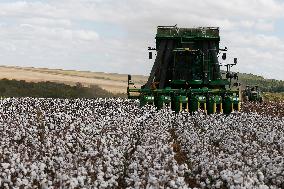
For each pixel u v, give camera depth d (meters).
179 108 26.89
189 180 12.92
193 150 15.12
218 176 11.94
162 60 30.14
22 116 22.47
